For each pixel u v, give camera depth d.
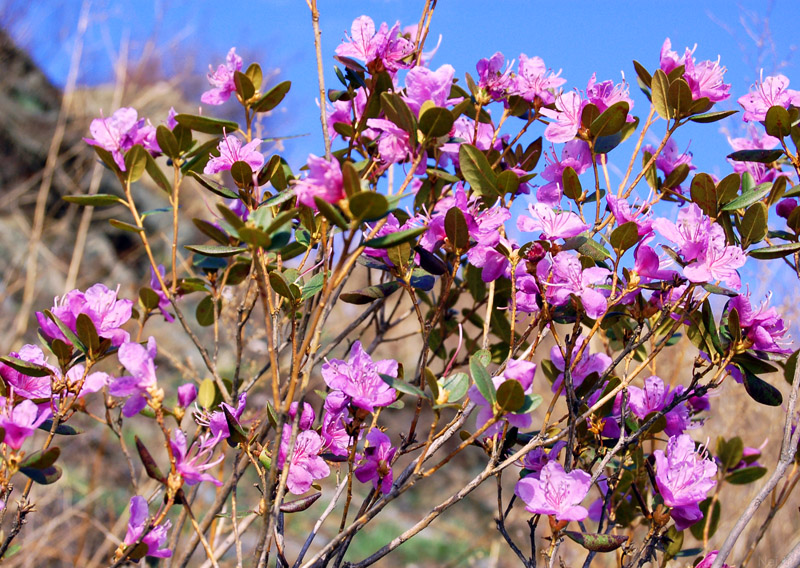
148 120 0.96
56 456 0.89
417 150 0.94
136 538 0.88
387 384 0.90
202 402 1.01
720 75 0.95
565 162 0.97
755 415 1.21
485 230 0.94
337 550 0.92
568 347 0.90
